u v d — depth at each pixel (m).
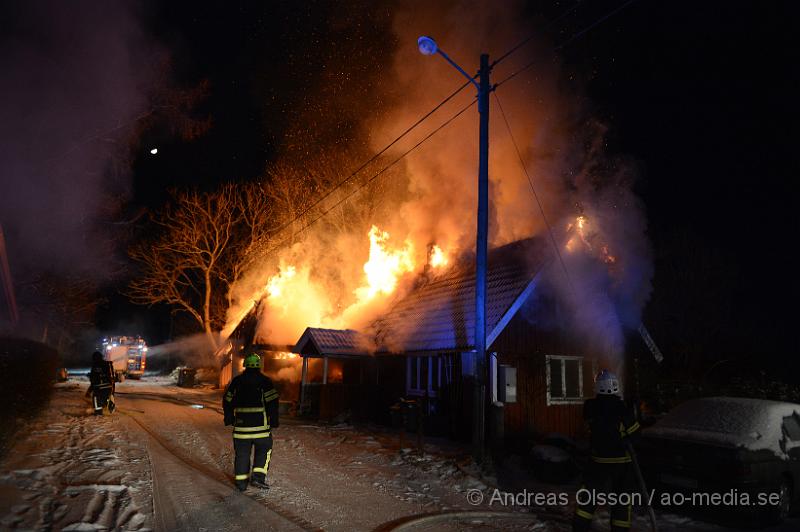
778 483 7.29
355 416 17.06
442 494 7.91
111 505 5.98
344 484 8.10
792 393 16.72
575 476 9.36
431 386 14.56
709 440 7.46
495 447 10.87
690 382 17.92
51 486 6.40
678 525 7.07
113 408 14.71
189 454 9.52
